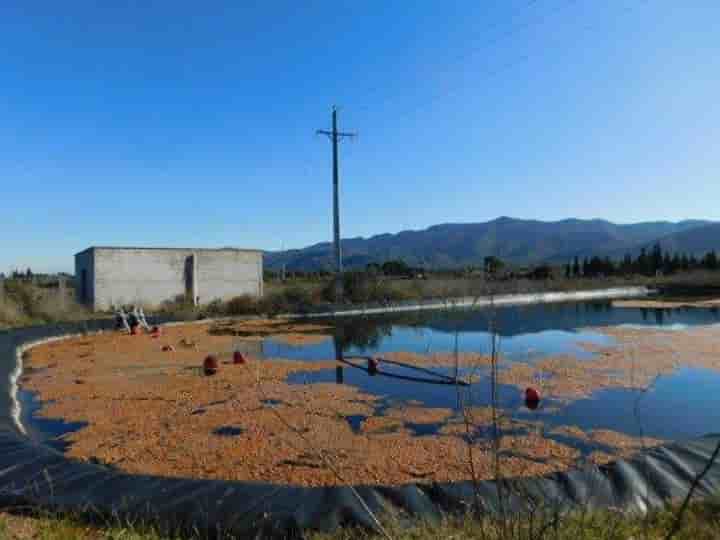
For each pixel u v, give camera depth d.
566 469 3.72
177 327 13.48
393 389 6.45
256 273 18.88
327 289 18.14
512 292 20.12
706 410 5.43
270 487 2.97
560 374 7.18
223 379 7.03
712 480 3.03
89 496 2.93
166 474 3.73
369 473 3.68
